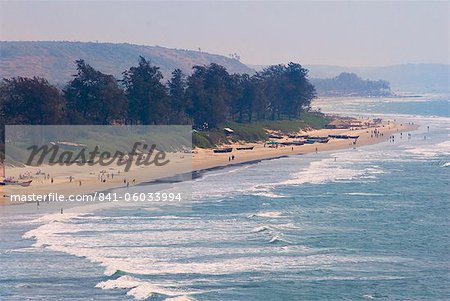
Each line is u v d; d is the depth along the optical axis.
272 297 133.00
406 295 136.62
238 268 147.88
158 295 131.62
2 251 158.00
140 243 164.38
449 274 148.12
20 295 132.62
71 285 137.50
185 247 161.62
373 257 159.00
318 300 132.50
